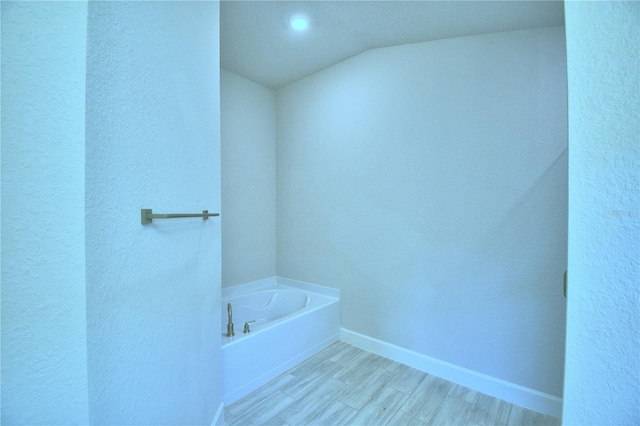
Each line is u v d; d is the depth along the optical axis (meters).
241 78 2.82
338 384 1.93
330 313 2.50
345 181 2.56
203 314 1.21
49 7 0.53
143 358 0.76
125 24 0.70
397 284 2.24
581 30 0.46
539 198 1.68
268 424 1.55
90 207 0.58
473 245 1.90
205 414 1.23
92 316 0.58
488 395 1.82
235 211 2.79
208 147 1.27
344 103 2.55
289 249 3.05
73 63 0.55
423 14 1.76
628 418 0.42
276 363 2.02
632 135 0.42
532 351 1.70
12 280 0.48
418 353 2.13
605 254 0.44
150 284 0.80
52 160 0.52
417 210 2.13
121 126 0.68
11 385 0.48
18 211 0.49
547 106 1.65
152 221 0.81
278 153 3.14
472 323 1.91
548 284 1.66
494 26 1.75
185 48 1.05
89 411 0.57
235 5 1.76
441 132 2.01
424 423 1.57
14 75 0.48
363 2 1.71
